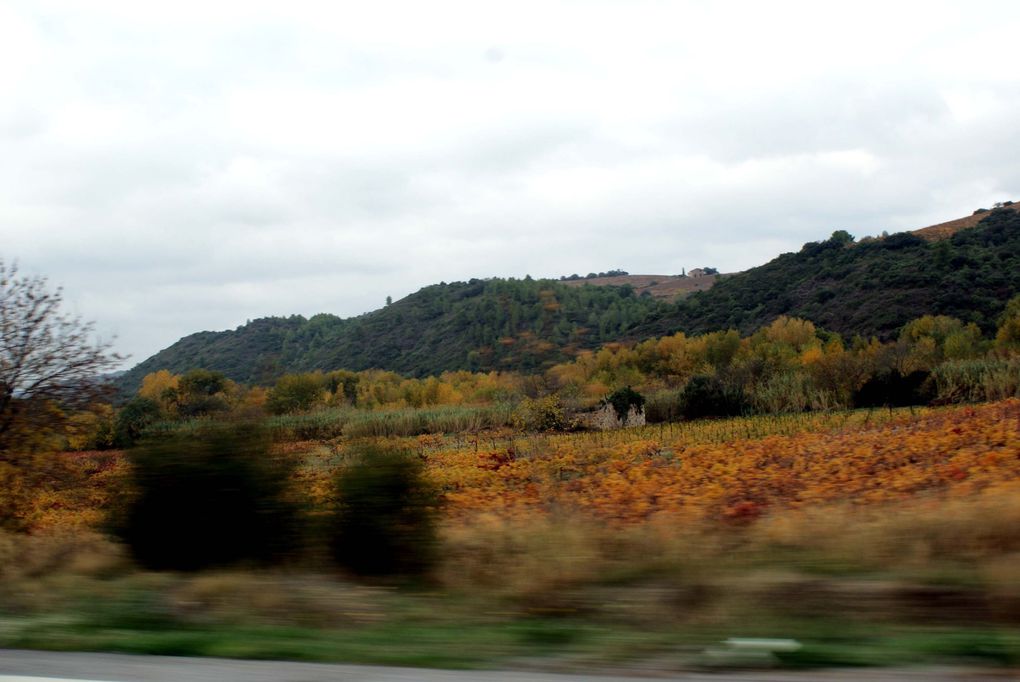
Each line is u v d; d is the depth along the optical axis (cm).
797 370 4531
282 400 2912
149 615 634
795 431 3034
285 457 859
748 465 1948
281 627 594
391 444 840
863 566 636
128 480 835
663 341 6662
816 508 941
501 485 2017
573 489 1756
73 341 1547
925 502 869
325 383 6059
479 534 823
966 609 541
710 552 699
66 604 689
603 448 2738
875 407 3925
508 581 680
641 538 750
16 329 1488
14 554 902
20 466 1480
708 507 1155
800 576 617
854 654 470
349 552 770
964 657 459
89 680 456
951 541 670
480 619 601
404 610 635
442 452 3080
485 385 5872
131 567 820
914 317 7625
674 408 4369
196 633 579
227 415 890
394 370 8081
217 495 805
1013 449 1617
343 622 606
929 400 3916
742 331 8912
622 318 9181
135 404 1806
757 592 588
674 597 609
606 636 537
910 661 457
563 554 708
